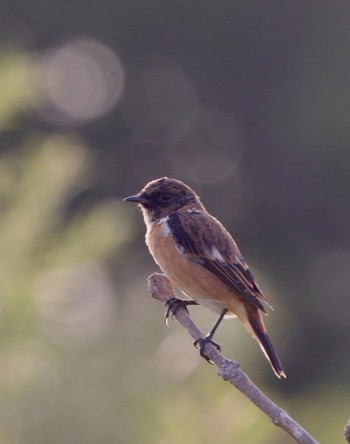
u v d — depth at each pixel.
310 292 20.38
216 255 7.41
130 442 8.15
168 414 8.29
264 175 21.31
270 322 17.98
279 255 20.95
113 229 8.13
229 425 8.19
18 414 7.92
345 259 20.47
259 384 14.12
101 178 20.27
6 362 7.78
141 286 16.12
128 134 21.61
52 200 8.05
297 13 21.53
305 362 19.39
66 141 8.67
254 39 21.83
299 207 20.98
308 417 13.98
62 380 8.05
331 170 20.55
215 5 21.80
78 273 7.98
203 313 11.82
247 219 21.33
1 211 7.98
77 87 21.05
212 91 21.98
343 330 19.80
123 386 8.37
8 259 7.79
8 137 15.30
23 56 8.69
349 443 4.73
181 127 21.80
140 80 21.72
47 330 7.91
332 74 20.58
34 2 21.12
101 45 21.50
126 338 9.14
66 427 8.01
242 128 21.67
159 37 21.84
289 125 20.91
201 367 8.73
